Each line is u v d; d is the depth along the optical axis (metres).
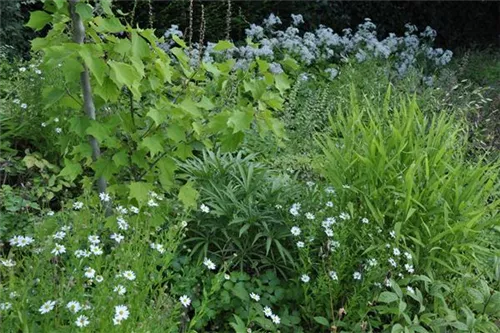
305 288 3.07
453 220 3.32
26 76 4.47
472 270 3.55
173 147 3.23
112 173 3.11
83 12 2.79
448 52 8.47
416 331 3.05
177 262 3.18
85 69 2.94
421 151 3.46
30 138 4.32
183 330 2.66
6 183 4.11
